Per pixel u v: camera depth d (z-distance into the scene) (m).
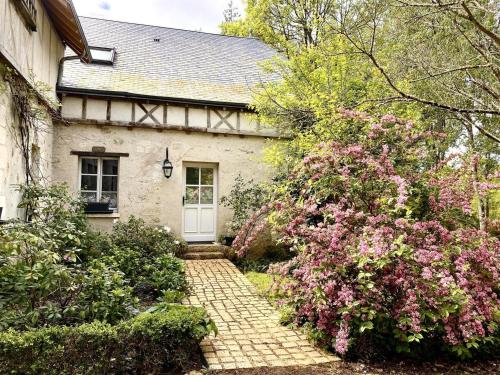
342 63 7.14
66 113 8.18
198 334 3.47
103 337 3.09
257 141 9.46
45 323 3.41
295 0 10.30
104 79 8.76
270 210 5.06
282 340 4.01
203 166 9.31
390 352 3.66
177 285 5.52
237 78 10.41
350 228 3.96
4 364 2.84
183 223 9.13
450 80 5.21
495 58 4.49
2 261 3.59
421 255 3.43
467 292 3.47
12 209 5.35
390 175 4.08
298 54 8.59
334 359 3.59
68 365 2.97
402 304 3.57
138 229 7.46
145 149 8.66
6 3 4.74
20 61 5.41
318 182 4.26
